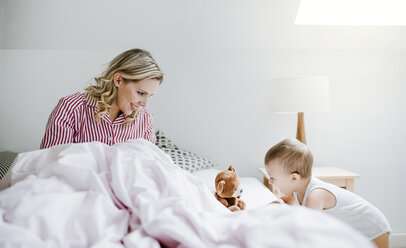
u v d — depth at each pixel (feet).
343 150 8.91
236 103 8.73
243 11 7.93
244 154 8.80
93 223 2.28
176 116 8.61
